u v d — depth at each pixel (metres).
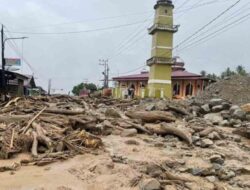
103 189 5.00
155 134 9.48
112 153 7.02
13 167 5.92
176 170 6.23
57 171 5.77
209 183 5.63
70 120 9.06
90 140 7.41
